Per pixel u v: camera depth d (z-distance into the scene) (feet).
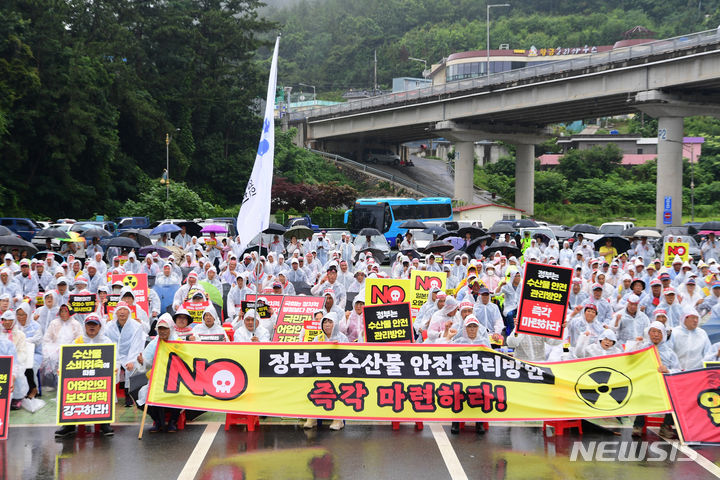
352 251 89.86
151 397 36.14
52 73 192.44
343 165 321.73
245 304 46.60
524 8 611.47
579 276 63.72
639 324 43.68
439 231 124.77
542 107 224.74
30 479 30.66
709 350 39.93
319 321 44.34
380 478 30.86
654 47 185.88
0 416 36.01
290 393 36.58
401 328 39.52
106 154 206.90
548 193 300.81
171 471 31.60
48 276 65.00
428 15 624.18
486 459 33.37
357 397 36.60
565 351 43.93
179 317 38.55
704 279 61.00
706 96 195.31
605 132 410.31
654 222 273.33
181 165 247.09
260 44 283.59
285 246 100.68
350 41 593.01
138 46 248.11
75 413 35.96
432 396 36.63
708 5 493.36
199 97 262.26
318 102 449.48
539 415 36.24
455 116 255.50
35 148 196.13
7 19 184.34
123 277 53.83
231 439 36.24
